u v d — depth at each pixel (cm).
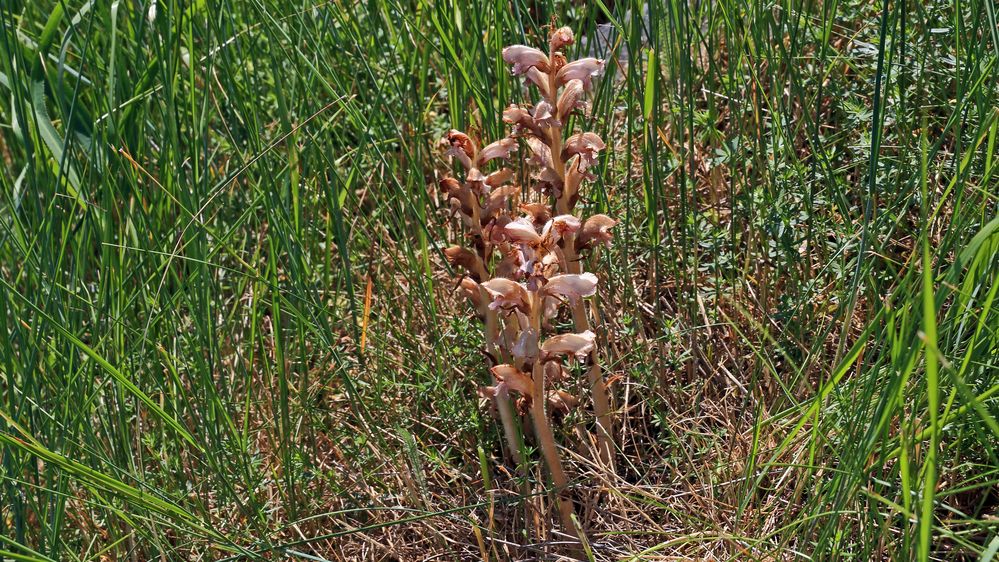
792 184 307
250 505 286
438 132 372
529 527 282
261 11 304
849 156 331
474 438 306
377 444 307
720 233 307
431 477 304
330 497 298
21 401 269
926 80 307
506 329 272
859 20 343
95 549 296
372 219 352
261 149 310
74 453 285
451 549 281
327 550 286
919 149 295
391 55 359
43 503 284
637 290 330
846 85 332
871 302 285
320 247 356
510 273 261
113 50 298
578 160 253
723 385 308
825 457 258
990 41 294
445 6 314
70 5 401
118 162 303
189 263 304
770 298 308
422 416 314
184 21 339
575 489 292
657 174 290
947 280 197
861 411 227
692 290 311
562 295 246
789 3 302
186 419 315
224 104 368
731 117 328
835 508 221
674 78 290
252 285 336
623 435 296
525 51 244
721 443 290
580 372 302
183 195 303
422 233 297
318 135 316
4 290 282
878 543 235
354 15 388
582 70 243
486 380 312
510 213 275
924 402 236
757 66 307
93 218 308
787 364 298
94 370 297
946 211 291
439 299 341
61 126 340
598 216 256
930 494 176
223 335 330
